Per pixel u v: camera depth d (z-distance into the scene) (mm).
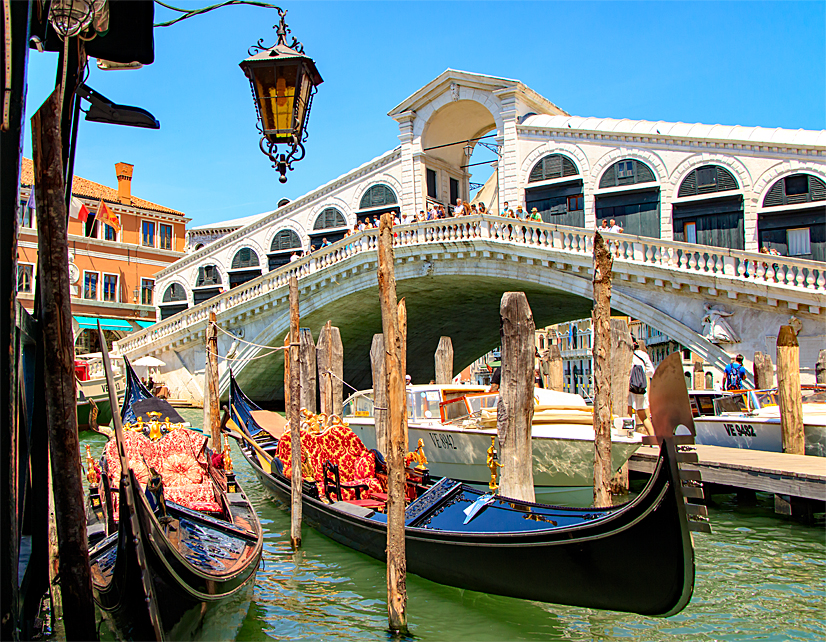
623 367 11375
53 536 5266
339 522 7973
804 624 5727
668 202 20641
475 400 11523
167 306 33031
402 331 7738
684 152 20422
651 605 5043
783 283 15852
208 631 5020
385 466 9250
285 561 7672
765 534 8297
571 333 51688
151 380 25281
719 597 6324
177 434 7301
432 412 12039
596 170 21922
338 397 13711
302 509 9180
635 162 21281
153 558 4371
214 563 5332
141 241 34656
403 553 5691
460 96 24453
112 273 32969
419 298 24250
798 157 18656
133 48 5246
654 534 4840
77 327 30125
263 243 30266
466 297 24062
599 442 7414
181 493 6812
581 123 22672
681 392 4719
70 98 4664
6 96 3260
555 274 19391
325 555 7879
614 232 18562
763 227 19172
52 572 5203
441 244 20500
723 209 19750
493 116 24641
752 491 9805
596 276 7633
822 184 18344
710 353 16812
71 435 3881
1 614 3543
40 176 3787
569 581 5453
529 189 23172
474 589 6242
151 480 5477
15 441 3777
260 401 29031
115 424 4375
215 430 11789
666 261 17594
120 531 4336
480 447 10484
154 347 27344
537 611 6020
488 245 19953
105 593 4629
